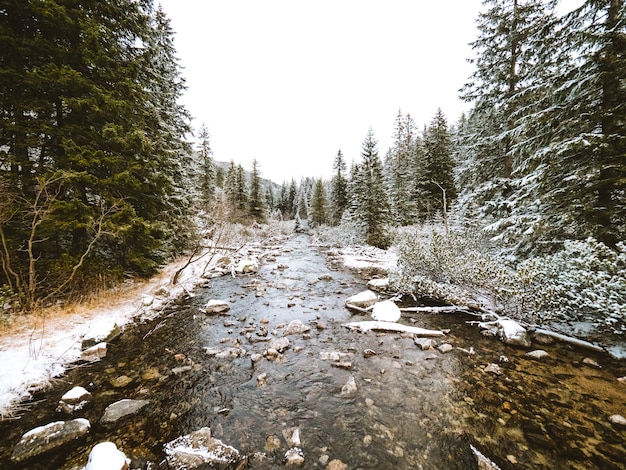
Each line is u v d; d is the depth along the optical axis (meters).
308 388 4.48
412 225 24.53
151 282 9.93
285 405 4.05
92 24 7.11
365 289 10.64
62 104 7.50
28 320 5.80
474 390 4.38
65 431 3.29
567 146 7.21
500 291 6.90
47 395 4.14
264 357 5.51
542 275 6.38
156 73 9.99
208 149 27.27
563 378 4.65
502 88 11.95
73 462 2.99
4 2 6.04
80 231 7.81
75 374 4.73
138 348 5.77
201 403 4.07
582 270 5.73
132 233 8.01
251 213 36.34
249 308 8.45
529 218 8.62
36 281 6.62
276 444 3.31
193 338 6.32
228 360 5.37
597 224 7.35
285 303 8.95
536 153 8.18
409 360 5.40
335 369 5.07
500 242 10.32
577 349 5.72
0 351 4.68
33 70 6.23
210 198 19.19
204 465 2.94
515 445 3.25
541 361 5.25
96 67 7.43
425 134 33.28
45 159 7.61
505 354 5.57
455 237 10.47
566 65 8.11
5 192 5.84
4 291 5.79
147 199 9.33
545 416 3.73
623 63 6.75
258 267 14.80
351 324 7.09
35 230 6.45
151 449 3.18
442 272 8.93
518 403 4.02
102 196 7.55
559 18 8.36
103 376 4.71
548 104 8.73
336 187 36.44
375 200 21.27
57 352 5.07
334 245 24.36
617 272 5.47
